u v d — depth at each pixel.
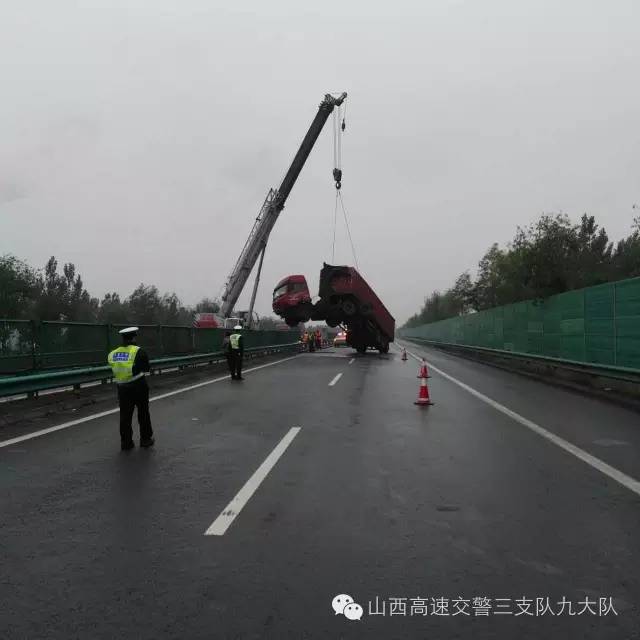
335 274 32.81
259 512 5.16
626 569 3.96
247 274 34.19
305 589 3.66
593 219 43.03
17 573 3.89
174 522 4.90
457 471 6.60
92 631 3.17
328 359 30.77
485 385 16.34
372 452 7.58
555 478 6.30
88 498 5.59
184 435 8.85
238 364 18.23
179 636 3.12
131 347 7.91
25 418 10.44
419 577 3.83
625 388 14.14
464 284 64.50
